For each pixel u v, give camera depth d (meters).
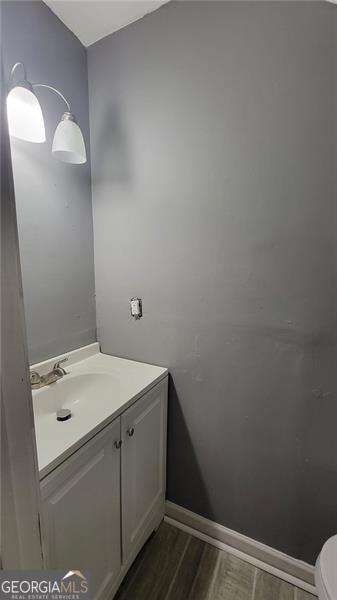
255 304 1.13
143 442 1.21
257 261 1.11
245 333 1.17
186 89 1.14
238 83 1.04
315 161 0.96
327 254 0.99
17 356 0.50
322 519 1.13
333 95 0.90
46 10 1.14
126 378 1.27
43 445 0.81
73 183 1.36
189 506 1.44
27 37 1.08
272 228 1.06
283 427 1.15
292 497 1.18
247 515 1.29
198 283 1.24
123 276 1.44
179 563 1.27
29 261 1.18
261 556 1.27
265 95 1.00
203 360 1.29
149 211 1.31
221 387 1.26
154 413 1.28
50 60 1.18
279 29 0.95
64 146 1.07
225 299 1.19
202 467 1.37
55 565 0.79
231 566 1.27
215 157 1.12
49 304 1.29
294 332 1.08
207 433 1.33
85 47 1.36
